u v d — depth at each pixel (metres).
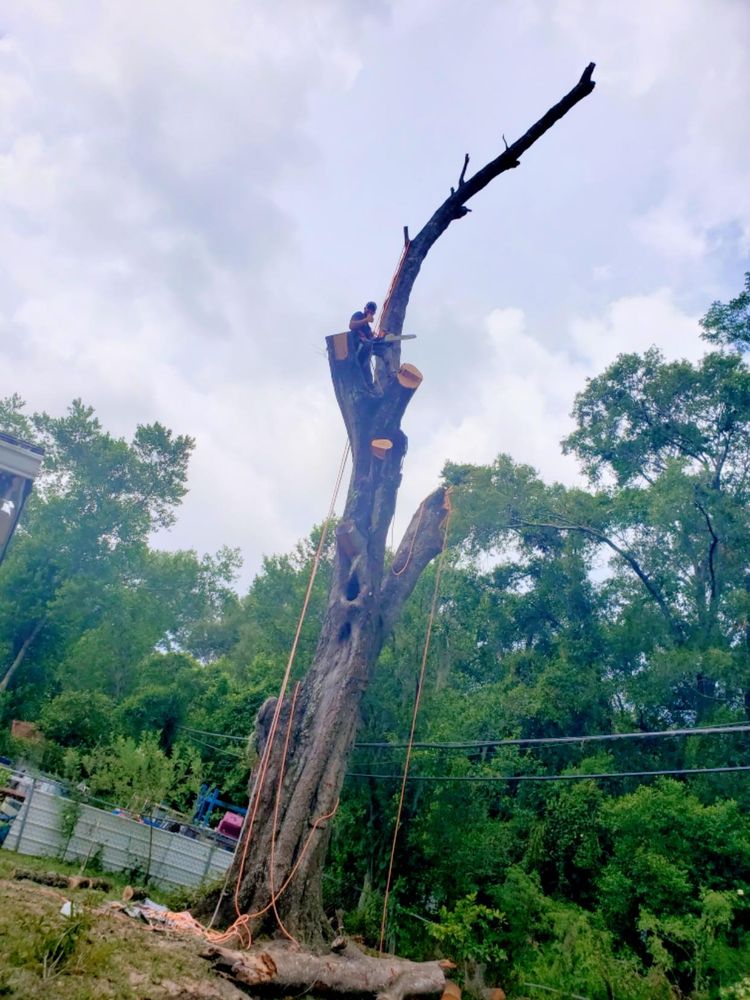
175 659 32.91
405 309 12.42
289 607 23.59
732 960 12.57
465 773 16.16
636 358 28.59
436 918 14.85
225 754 26.27
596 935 13.13
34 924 5.72
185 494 38.44
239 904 8.51
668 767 22.80
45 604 30.11
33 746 23.52
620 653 25.70
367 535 10.91
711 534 24.16
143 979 5.58
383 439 11.12
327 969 7.72
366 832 16.28
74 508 33.72
